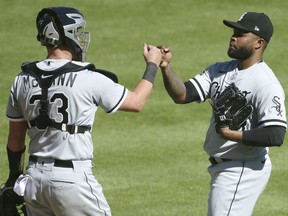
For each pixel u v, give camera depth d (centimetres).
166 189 3203
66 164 1988
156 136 3828
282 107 2153
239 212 2202
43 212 2067
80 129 1989
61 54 2019
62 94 1972
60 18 1995
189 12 5522
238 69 2245
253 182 2211
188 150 3653
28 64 2031
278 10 5491
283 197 3106
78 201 1998
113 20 5447
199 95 2311
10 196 2170
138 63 4744
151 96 4306
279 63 4694
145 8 5619
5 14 5603
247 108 2183
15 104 2047
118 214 2934
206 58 4769
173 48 4941
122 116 4078
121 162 3519
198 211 2969
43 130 1994
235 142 2195
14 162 2130
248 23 2205
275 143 2134
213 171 2248
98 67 4678
